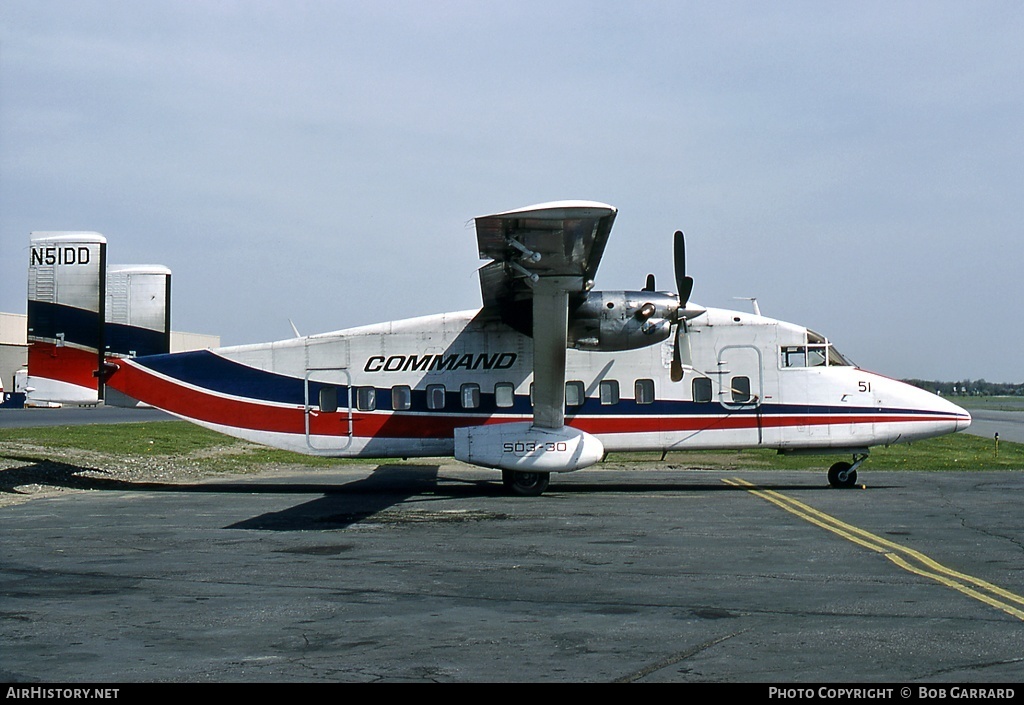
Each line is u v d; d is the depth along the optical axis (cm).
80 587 923
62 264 2003
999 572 990
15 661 668
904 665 652
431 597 873
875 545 1173
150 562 1062
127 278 2264
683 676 629
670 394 1911
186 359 1988
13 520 1438
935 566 1026
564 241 1408
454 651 692
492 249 1483
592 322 1819
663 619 786
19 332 7512
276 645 710
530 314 1895
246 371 1972
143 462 2536
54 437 2931
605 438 1908
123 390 2002
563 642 715
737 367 1916
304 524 1391
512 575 980
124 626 767
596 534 1277
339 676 631
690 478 2253
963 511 1529
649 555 1103
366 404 1939
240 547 1171
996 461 2866
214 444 3266
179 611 820
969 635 730
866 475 2295
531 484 1831
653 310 1819
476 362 1927
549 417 1781
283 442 1956
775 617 791
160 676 631
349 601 858
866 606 830
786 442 1917
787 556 1093
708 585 924
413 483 2136
